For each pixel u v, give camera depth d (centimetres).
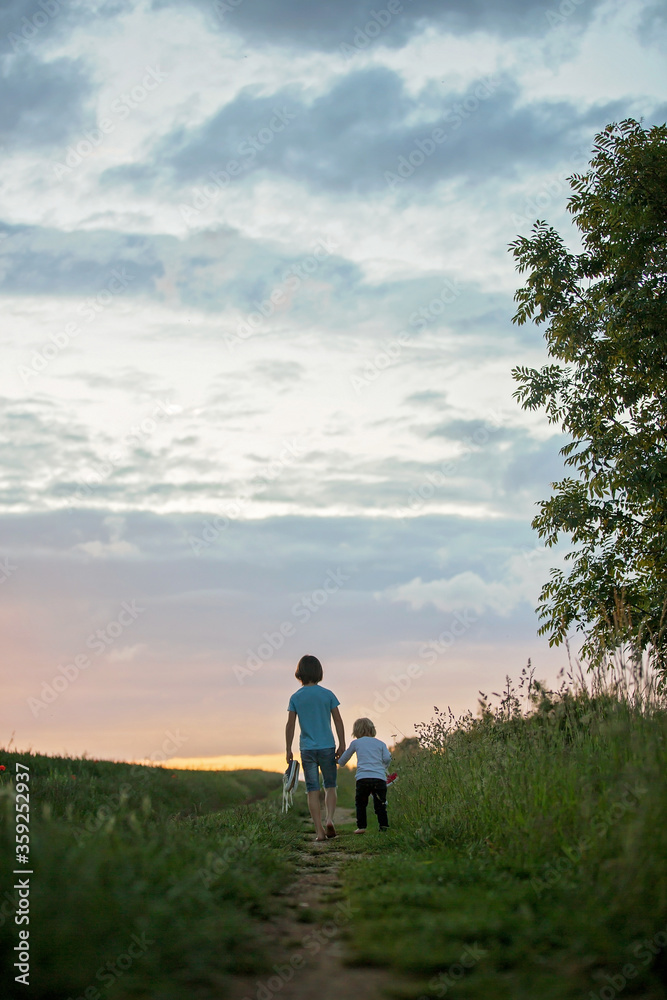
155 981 261
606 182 1429
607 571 1358
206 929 308
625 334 1332
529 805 520
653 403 1380
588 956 282
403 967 294
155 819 517
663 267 1305
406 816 798
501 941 315
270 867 500
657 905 301
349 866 548
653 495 1285
